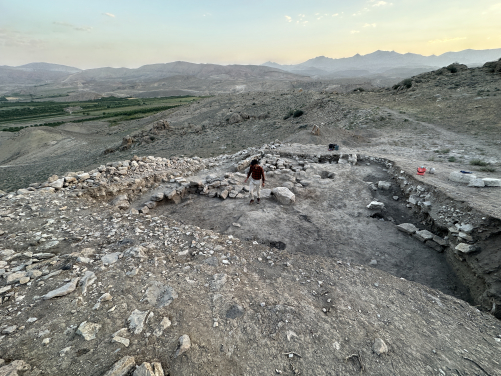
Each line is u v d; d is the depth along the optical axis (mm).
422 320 4039
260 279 4801
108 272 4570
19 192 8336
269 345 3342
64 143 69812
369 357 3250
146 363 2852
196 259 5262
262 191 10250
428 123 27953
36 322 3459
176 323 3539
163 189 10836
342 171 12680
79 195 8719
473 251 5781
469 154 16141
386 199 9922
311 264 5527
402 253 6785
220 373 2953
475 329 3971
